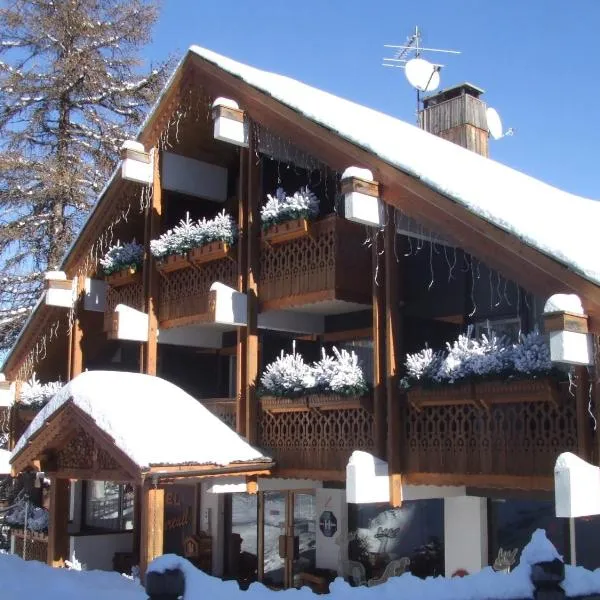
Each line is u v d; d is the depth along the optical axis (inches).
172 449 402.6
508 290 409.1
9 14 904.3
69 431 440.1
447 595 262.4
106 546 595.5
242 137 466.9
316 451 423.2
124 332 512.1
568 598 263.1
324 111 436.5
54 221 885.8
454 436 362.6
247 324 460.8
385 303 395.5
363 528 478.9
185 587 254.8
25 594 344.8
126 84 938.7
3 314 882.1
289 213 439.5
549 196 510.6
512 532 406.0
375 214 384.8
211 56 491.5
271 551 533.0
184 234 499.2
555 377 319.0
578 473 294.7
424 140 532.4
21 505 776.9
